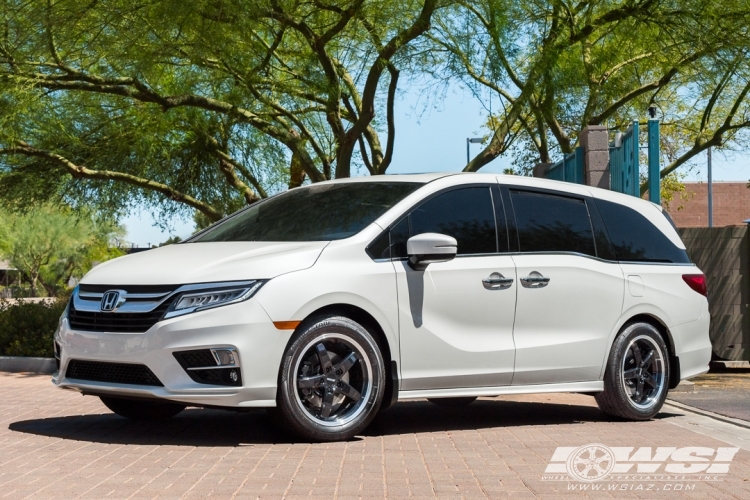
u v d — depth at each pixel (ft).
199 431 22.02
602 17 51.70
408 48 50.24
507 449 19.84
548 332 23.79
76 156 62.95
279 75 55.11
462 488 15.69
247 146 62.39
